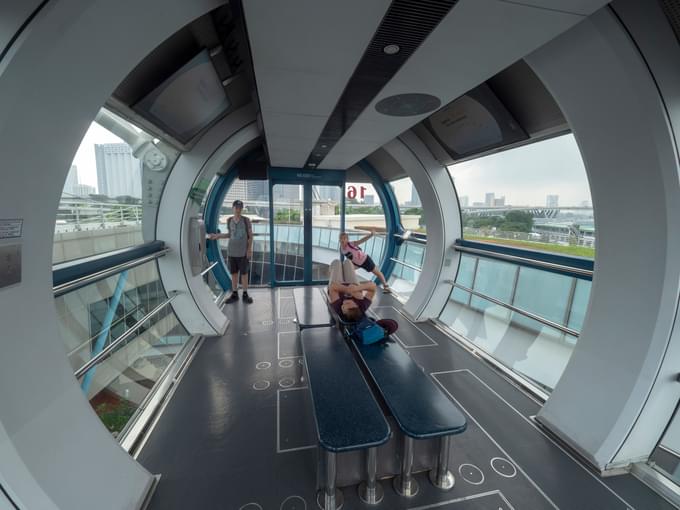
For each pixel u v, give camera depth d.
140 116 2.63
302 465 2.14
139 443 2.32
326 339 2.88
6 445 1.17
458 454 2.25
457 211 4.86
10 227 1.16
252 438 2.39
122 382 3.06
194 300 4.22
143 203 3.70
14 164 1.13
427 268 5.13
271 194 6.66
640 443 2.05
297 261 7.14
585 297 3.55
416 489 1.96
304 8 1.31
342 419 1.80
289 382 3.19
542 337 4.01
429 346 4.11
